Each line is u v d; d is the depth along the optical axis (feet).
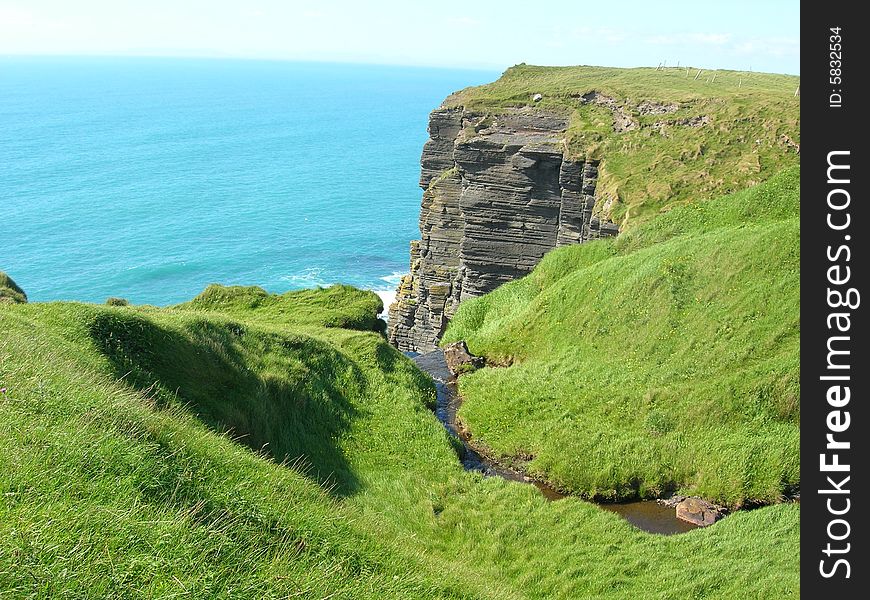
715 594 69.56
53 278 415.03
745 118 210.38
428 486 95.04
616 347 138.92
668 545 82.94
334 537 46.44
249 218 571.69
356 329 174.70
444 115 271.49
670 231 169.89
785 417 106.83
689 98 235.40
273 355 108.78
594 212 196.85
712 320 129.70
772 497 96.12
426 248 239.71
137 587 31.01
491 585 56.70
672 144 210.59
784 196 160.04
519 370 144.25
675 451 107.04
